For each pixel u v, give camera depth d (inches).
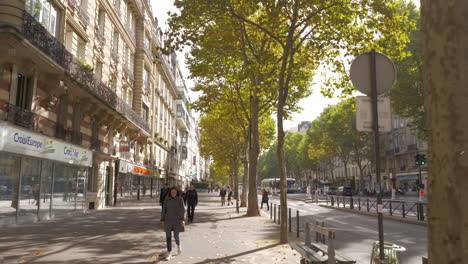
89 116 878.4
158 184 1921.8
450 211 87.8
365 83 191.0
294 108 1110.4
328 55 570.9
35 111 624.7
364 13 512.4
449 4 94.3
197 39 538.0
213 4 484.1
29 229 505.7
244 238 449.1
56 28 699.4
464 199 86.5
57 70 639.1
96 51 925.2
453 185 88.0
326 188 2581.2
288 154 4126.5
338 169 3535.9
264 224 623.8
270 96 908.0
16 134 533.3
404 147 2226.9
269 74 687.7
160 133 1893.5
